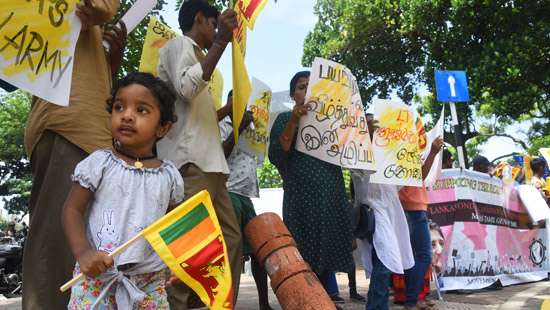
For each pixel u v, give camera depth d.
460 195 7.95
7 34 2.75
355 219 5.22
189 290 3.76
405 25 19.69
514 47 17.09
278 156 4.99
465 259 7.84
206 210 2.42
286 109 7.07
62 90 2.91
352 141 5.01
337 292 6.48
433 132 6.66
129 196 2.38
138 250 2.36
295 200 4.85
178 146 3.69
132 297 2.29
